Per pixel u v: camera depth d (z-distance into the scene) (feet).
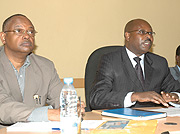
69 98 4.65
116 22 12.41
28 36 6.45
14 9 11.31
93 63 8.30
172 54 13.05
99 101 6.98
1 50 6.73
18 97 6.47
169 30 13.01
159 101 6.06
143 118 4.84
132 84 7.78
